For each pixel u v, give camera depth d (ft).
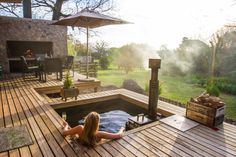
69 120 18.24
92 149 9.21
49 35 34.81
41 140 9.75
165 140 10.42
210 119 12.23
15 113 13.34
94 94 21.04
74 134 10.04
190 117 13.43
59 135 10.32
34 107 14.66
